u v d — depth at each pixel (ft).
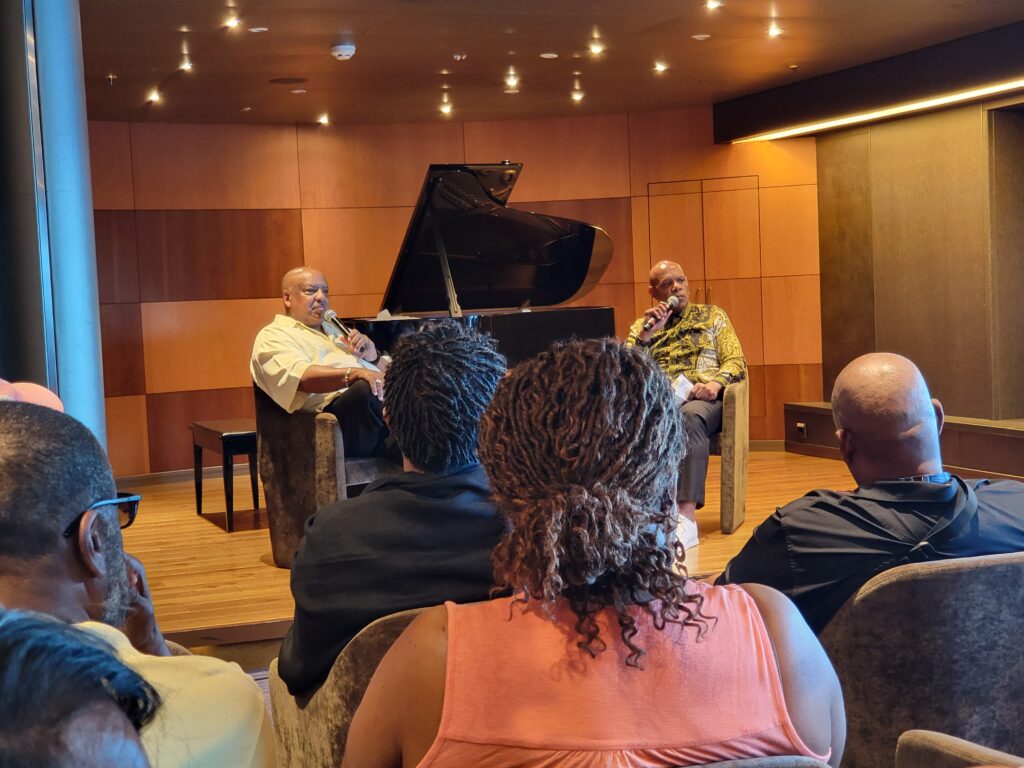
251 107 23.79
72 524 3.19
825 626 5.82
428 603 5.14
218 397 26.03
